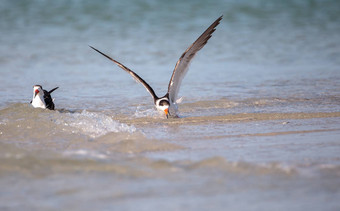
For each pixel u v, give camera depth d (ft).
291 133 35.27
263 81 60.44
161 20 115.75
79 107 48.03
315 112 42.88
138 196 22.35
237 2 139.85
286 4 138.51
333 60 74.69
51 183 24.07
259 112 43.83
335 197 21.94
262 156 28.73
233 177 24.76
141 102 50.16
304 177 24.56
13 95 53.52
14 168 26.13
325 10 130.00
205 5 134.00
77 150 30.17
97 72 68.39
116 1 138.21
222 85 58.44
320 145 31.27
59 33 100.99
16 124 36.70
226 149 30.78
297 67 69.97
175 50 85.10
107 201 21.81
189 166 26.66
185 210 20.77
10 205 21.49
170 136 35.22
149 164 26.99
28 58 77.56
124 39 95.71
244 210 20.75
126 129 36.37
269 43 90.74
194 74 66.28
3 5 130.31
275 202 21.52
